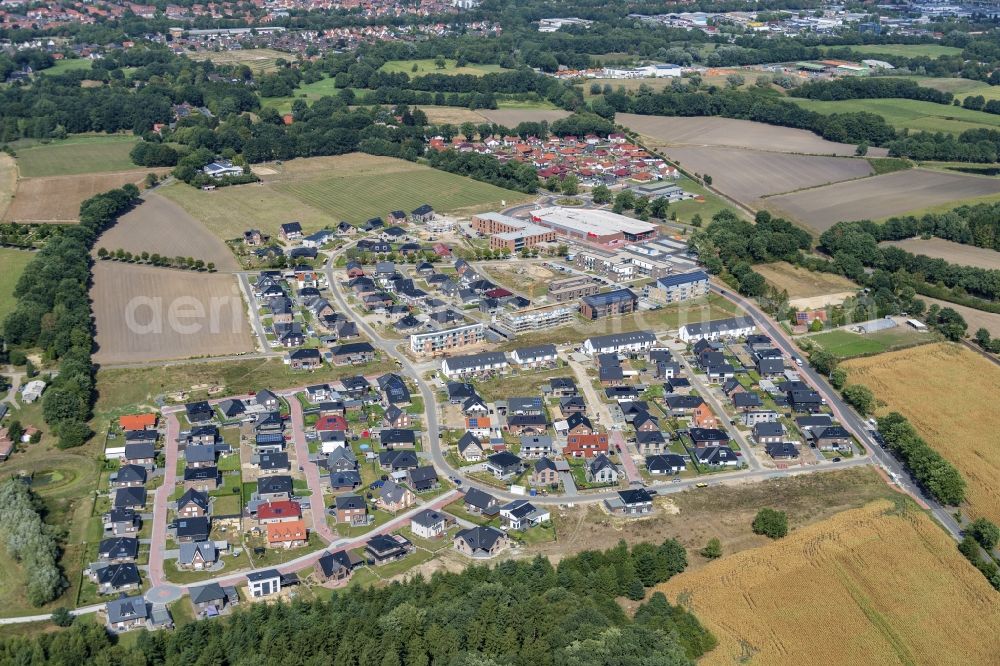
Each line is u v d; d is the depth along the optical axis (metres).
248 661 195.75
